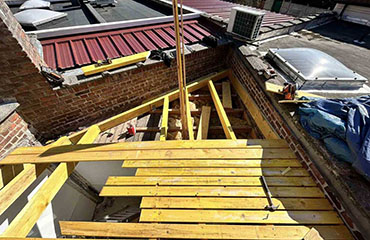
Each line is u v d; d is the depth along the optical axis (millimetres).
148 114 4449
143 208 2195
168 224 2010
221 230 1952
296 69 3287
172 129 3977
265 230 1937
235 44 4676
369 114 1934
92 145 2922
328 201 2131
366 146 1749
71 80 3230
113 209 5461
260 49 4648
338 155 2037
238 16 4605
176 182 2414
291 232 1914
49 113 3389
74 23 5367
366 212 1645
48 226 3791
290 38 5488
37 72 2816
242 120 4406
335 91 3184
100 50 4000
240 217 2047
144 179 2473
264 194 2232
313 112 2311
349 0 6766
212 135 4301
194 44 4793
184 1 7965
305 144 2430
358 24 6781
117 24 4586
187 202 2205
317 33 5957
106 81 3621
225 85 4934
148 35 4699
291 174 2428
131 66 3721
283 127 2861
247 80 4090
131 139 3857
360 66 4059
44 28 4883
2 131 2771
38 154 2789
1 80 2627
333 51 4707
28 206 2123
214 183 2373
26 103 3031
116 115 3963
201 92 5121
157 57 3941
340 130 2012
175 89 4770
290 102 2713
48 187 2357
